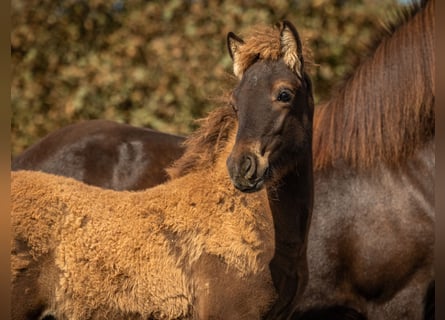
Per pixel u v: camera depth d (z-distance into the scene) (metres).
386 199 6.26
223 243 5.49
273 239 5.56
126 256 5.50
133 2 12.59
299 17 12.40
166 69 12.24
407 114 6.31
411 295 6.18
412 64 6.36
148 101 12.30
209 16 12.33
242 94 5.39
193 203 5.68
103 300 5.47
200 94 12.11
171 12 12.35
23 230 5.49
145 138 7.93
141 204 5.72
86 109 12.39
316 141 6.57
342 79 6.88
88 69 12.41
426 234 6.16
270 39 5.53
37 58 12.63
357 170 6.39
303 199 5.71
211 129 5.99
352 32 12.36
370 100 6.43
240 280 5.45
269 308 5.52
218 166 5.82
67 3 12.62
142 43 12.41
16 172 5.91
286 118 5.41
